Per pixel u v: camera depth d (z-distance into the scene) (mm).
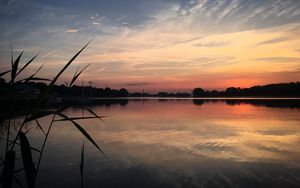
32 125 20938
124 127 21219
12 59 2080
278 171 9156
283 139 15625
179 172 9109
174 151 12344
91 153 11781
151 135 17141
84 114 35594
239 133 18031
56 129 19453
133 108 50594
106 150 12492
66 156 11195
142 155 11500
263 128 20594
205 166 9844
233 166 9836
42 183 7992
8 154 2010
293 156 11305
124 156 11305
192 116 31750
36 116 2006
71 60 2055
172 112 39188
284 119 27844
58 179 8328
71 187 7691
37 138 15562
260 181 8156
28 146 1932
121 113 37062
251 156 11359
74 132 18016
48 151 12133
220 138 15992
